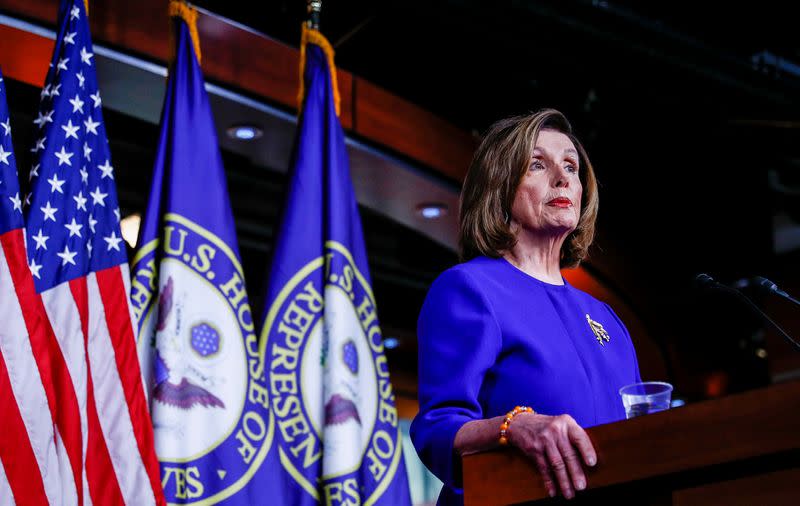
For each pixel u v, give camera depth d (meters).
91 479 5.64
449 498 3.58
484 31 11.12
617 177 14.89
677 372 17.45
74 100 6.41
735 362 17.19
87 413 5.72
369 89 11.45
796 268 16.11
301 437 6.82
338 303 7.16
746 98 12.81
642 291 15.59
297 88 10.38
